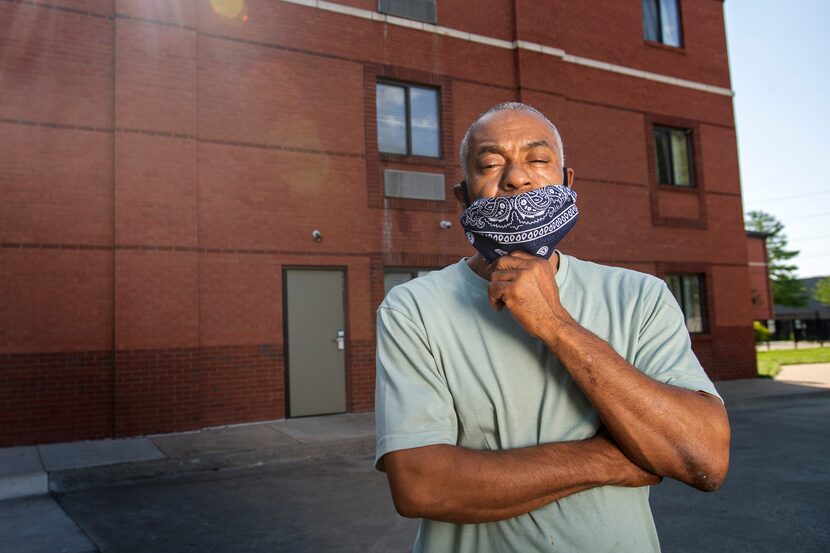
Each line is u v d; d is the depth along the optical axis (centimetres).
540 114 136
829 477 600
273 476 642
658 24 1363
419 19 1060
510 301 111
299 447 730
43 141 786
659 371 118
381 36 1029
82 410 780
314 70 971
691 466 106
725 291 1362
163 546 434
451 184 1061
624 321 126
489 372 122
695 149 1359
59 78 800
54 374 770
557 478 108
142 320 812
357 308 973
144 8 845
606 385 106
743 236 1402
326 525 477
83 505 541
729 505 509
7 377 748
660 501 523
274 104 937
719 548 411
